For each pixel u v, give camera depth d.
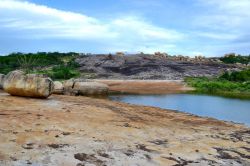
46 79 20.00
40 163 9.18
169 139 13.29
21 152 9.75
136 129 14.20
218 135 15.27
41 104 17.83
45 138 11.23
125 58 129.00
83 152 10.38
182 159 10.95
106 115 16.80
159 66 113.12
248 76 74.56
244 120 24.94
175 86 63.62
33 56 114.19
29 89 19.48
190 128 16.36
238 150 12.89
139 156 10.66
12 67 92.44
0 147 9.94
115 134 12.88
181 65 118.44
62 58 129.38
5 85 20.12
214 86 60.53
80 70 102.19
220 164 10.96
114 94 44.28
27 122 12.98
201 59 144.50
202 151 12.14
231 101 39.47
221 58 151.50
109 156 10.33
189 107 32.41
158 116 19.50
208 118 21.42
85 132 12.57
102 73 98.00
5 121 12.76
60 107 17.41
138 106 24.25
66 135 11.86
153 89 56.97
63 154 10.00
